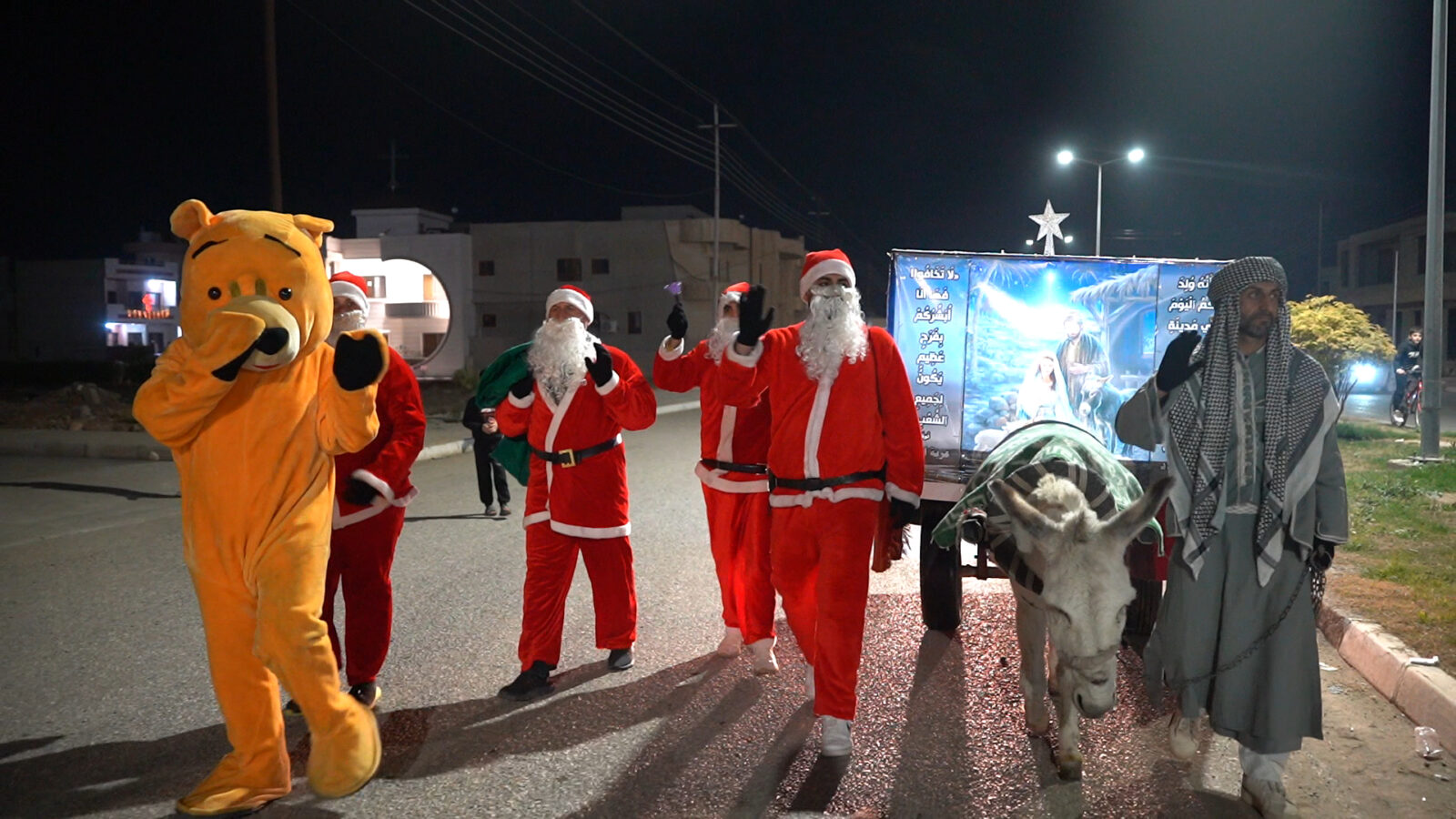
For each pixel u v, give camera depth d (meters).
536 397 5.52
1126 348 6.64
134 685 5.62
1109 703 3.61
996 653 6.12
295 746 4.78
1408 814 4.14
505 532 9.91
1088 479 4.29
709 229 51.94
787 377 4.80
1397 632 5.81
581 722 5.07
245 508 3.87
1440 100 13.46
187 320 3.97
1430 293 13.45
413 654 6.12
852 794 4.28
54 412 21.75
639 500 11.63
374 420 3.98
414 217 55.78
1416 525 8.81
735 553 5.95
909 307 6.74
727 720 5.09
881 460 4.77
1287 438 4.02
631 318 52.56
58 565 8.57
